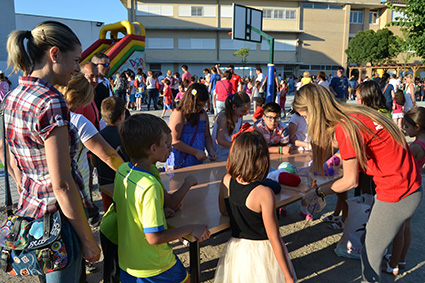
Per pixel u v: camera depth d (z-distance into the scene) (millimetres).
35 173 1483
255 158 1791
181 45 37750
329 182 2578
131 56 14859
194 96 3258
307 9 39438
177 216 2086
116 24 14891
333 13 40094
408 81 11406
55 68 1495
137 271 1728
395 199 2047
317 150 2344
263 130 3828
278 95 13555
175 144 3332
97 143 2404
